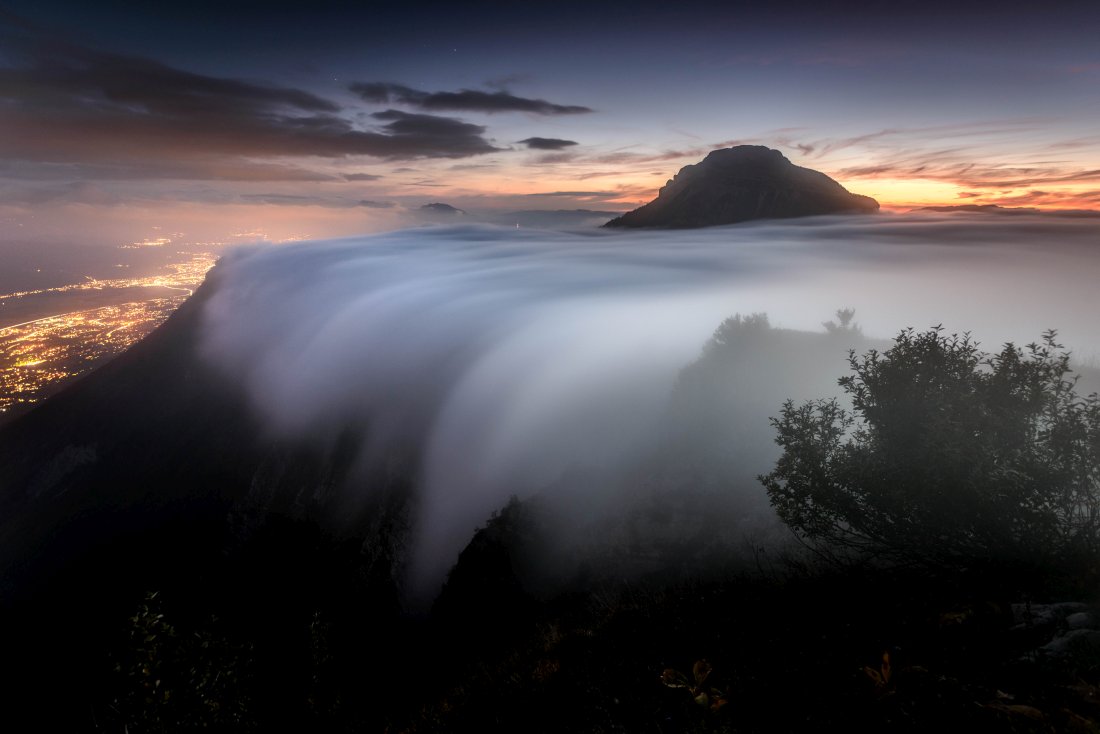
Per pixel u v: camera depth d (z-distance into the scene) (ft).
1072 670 10.11
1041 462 14.14
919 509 14.93
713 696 13.21
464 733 17.12
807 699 12.03
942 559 15.49
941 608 13.76
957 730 9.68
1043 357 15.34
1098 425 13.78
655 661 16.70
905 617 14.05
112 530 167.63
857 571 17.53
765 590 19.70
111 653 16.72
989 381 15.67
